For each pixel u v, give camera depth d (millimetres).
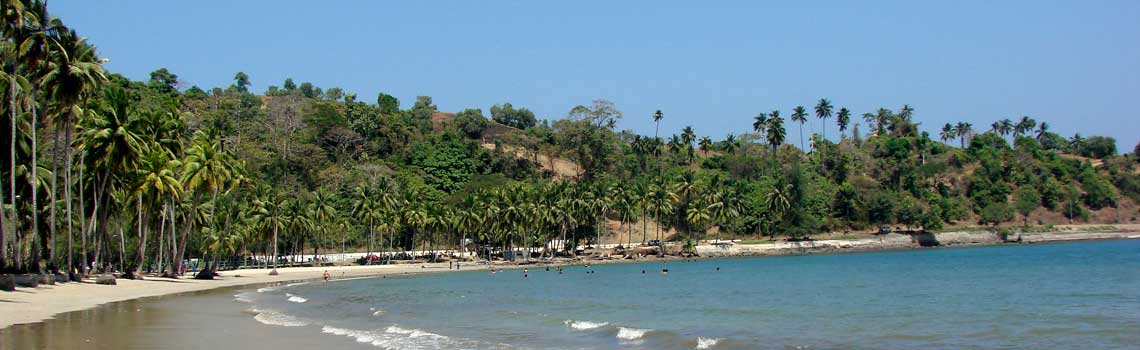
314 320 44688
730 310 54531
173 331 36875
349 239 161875
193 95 199125
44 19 56156
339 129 187875
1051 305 53219
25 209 73250
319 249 161250
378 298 66312
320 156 173625
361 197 144250
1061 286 69938
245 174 98875
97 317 41656
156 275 86312
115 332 35562
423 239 154875
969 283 77438
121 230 90812
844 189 189000
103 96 78500
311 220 129250
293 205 127375
